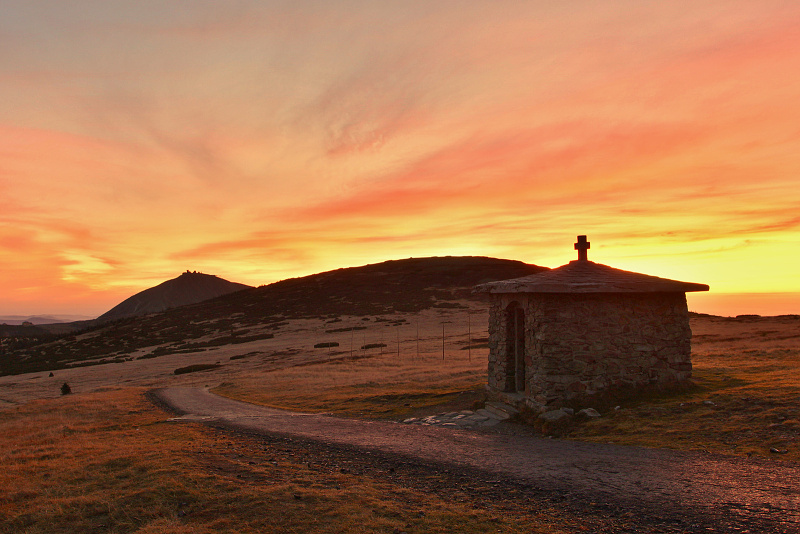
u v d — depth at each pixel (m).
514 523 7.09
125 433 16.33
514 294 16.95
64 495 9.20
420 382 25.95
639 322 15.37
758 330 45.09
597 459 10.05
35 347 101.69
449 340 56.66
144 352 77.75
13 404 43.16
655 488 8.08
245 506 7.99
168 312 116.25
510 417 15.30
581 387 14.67
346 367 37.94
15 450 14.73
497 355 18.17
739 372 17.16
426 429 14.76
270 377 35.94
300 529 7.11
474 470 9.95
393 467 10.55
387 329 73.00
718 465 8.93
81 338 101.94
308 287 118.12
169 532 7.05
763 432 10.34
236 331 86.06
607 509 7.42
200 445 12.97
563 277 15.64
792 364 18.08
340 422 16.89
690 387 15.12
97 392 34.09
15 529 7.72
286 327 83.94
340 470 10.40
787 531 6.18
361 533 6.89
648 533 6.52
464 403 18.50
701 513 6.96
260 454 12.03
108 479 9.91
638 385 15.05
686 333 15.68
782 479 7.93
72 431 17.91
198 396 29.14
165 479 9.34
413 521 7.31
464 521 7.26
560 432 13.04
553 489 8.48
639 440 11.18
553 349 14.74
